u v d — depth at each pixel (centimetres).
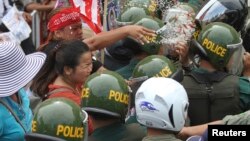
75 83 470
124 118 405
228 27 464
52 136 346
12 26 734
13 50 417
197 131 427
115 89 400
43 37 898
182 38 518
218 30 460
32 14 889
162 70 448
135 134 404
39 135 347
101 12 704
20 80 416
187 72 496
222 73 462
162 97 364
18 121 414
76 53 461
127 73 526
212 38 458
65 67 463
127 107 407
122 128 404
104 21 642
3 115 408
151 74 446
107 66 590
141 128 407
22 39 741
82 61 462
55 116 348
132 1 606
